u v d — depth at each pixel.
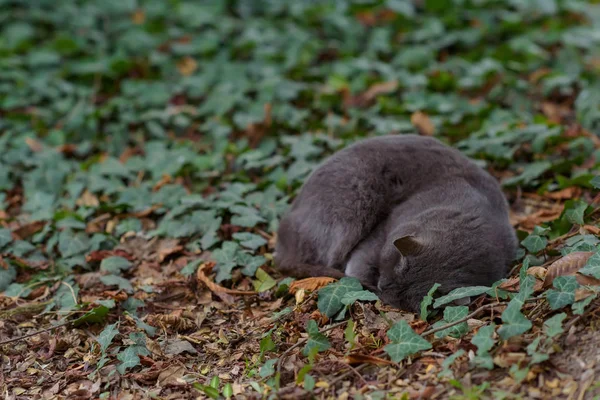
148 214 9.04
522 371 5.41
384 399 5.54
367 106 11.40
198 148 10.55
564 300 5.78
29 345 6.92
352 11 14.04
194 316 7.20
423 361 5.89
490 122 10.43
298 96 11.73
